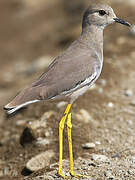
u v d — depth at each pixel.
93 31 9.95
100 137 11.80
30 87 9.05
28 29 27.66
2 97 17.73
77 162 10.39
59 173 9.42
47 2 31.39
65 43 22.84
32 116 13.80
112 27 20.69
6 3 32.09
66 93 9.18
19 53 24.17
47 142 11.83
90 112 13.21
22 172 10.95
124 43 18.83
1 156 12.20
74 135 11.88
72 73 9.19
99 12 9.95
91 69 9.36
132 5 21.98
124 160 10.27
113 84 15.36
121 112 13.29
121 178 9.22
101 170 9.74
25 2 31.61
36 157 11.05
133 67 16.64
